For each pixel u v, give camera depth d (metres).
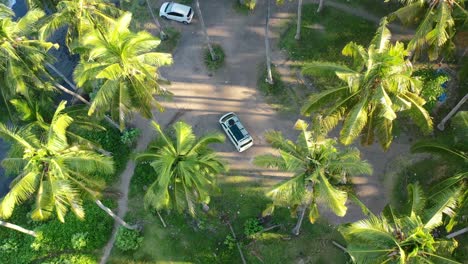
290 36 36.22
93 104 23.39
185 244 29.80
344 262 28.02
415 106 23.77
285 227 29.41
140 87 24.75
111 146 33.59
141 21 39.50
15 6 42.41
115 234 30.88
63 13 26.55
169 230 30.38
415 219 19.19
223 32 37.56
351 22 36.03
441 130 31.23
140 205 31.50
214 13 38.75
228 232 29.80
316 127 24.03
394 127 31.83
